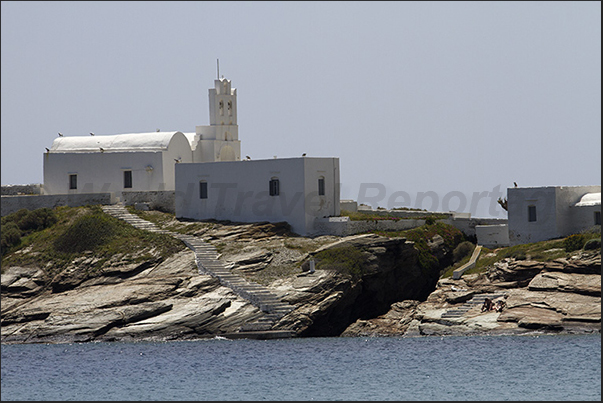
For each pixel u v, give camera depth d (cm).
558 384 18375
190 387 18925
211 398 18038
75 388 19075
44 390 19000
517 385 18388
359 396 17938
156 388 18888
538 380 18688
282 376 19725
